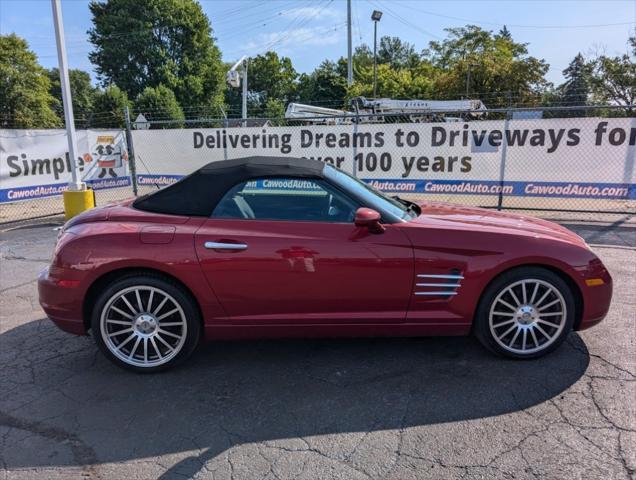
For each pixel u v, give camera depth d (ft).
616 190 27.94
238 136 35.06
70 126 29.55
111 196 41.39
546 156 28.81
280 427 8.95
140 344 11.12
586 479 7.37
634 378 10.34
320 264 10.57
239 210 11.12
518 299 11.03
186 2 173.88
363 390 10.20
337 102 190.90
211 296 10.69
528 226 11.71
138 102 131.34
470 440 8.41
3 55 142.00
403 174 31.81
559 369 10.81
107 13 177.68
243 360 11.70
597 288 10.91
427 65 176.86
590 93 137.69
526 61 130.31
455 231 10.85
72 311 10.77
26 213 34.68
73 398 10.07
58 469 7.86
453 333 11.16
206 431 8.86
